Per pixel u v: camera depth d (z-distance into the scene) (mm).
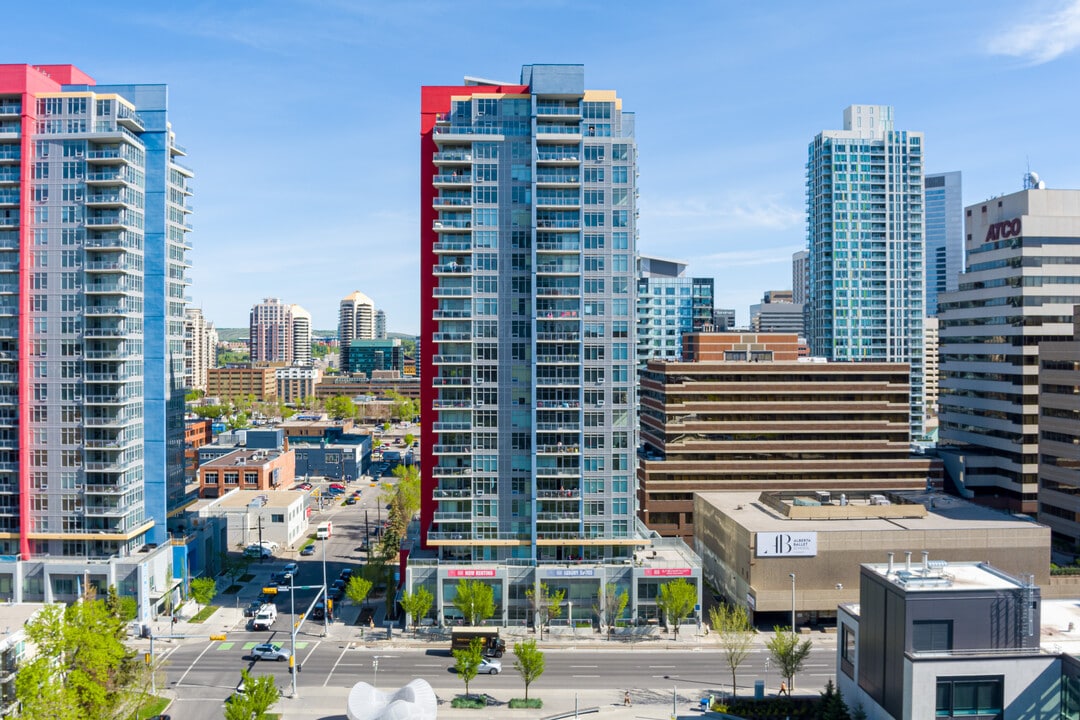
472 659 82062
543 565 107000
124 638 77562
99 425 108875
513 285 109562
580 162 107812
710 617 109812
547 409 107812
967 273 171750
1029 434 151750
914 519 113500
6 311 110750
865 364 147125
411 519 156500
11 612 81312
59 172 109688
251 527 150125
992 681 59812
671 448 144375
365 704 73562
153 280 116625
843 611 72500
